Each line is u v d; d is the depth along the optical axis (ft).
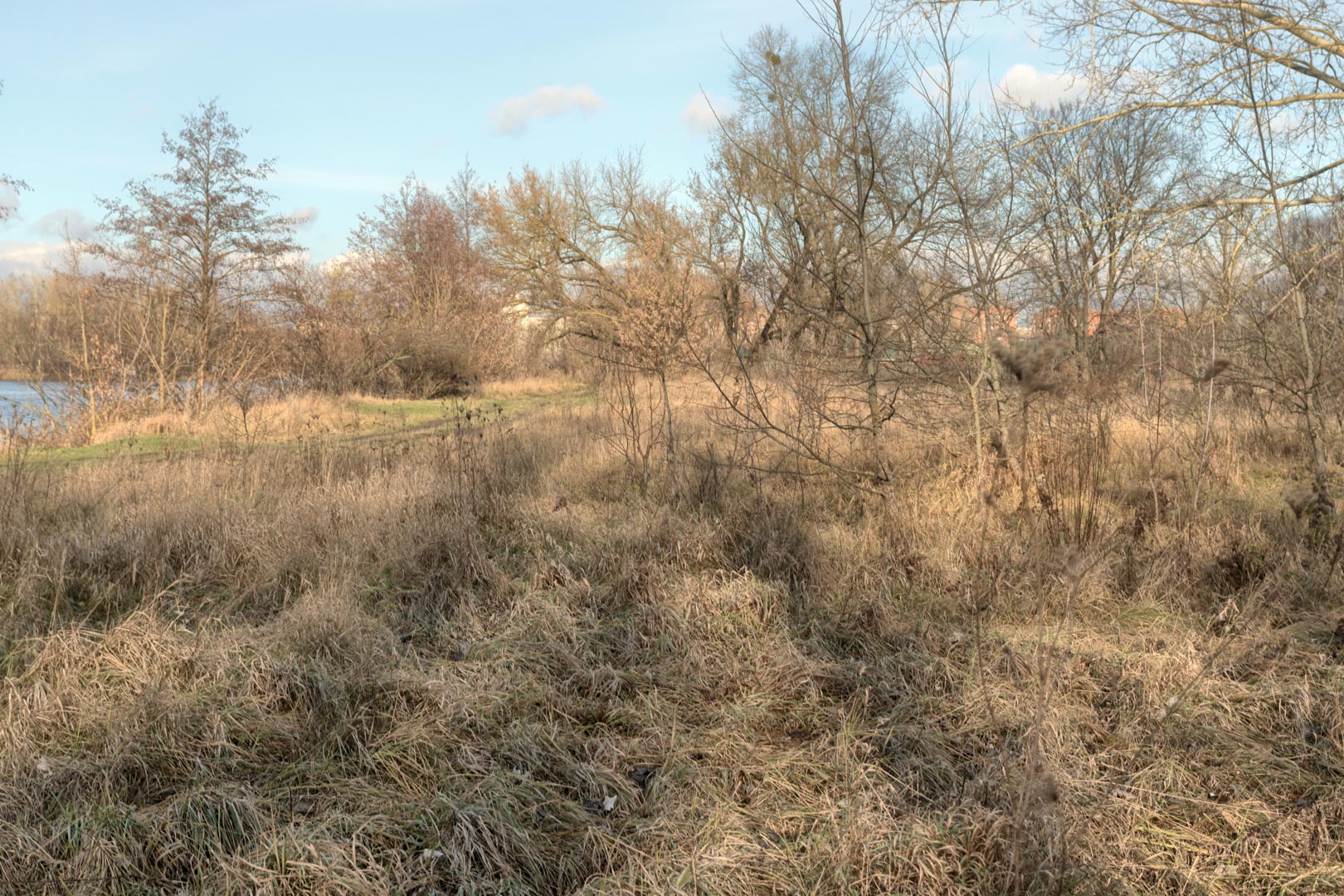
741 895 8.75
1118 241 22.26
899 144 23.49
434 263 115.55
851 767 10.96
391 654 14.55
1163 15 21.45
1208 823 9.97
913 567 17.94
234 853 9.42
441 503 23.36
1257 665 13.88
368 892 8.70
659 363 27.84
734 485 26.07
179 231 63.62
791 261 25.40
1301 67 20.58
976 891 8.81
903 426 27.09
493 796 10.21
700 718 12.73
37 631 15.03
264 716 12.37
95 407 52.13
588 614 16.11
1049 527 19.20
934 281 22.63
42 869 9.21
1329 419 33.06
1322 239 20.49
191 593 17.98
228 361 60.64
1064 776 10.53
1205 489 24.14
